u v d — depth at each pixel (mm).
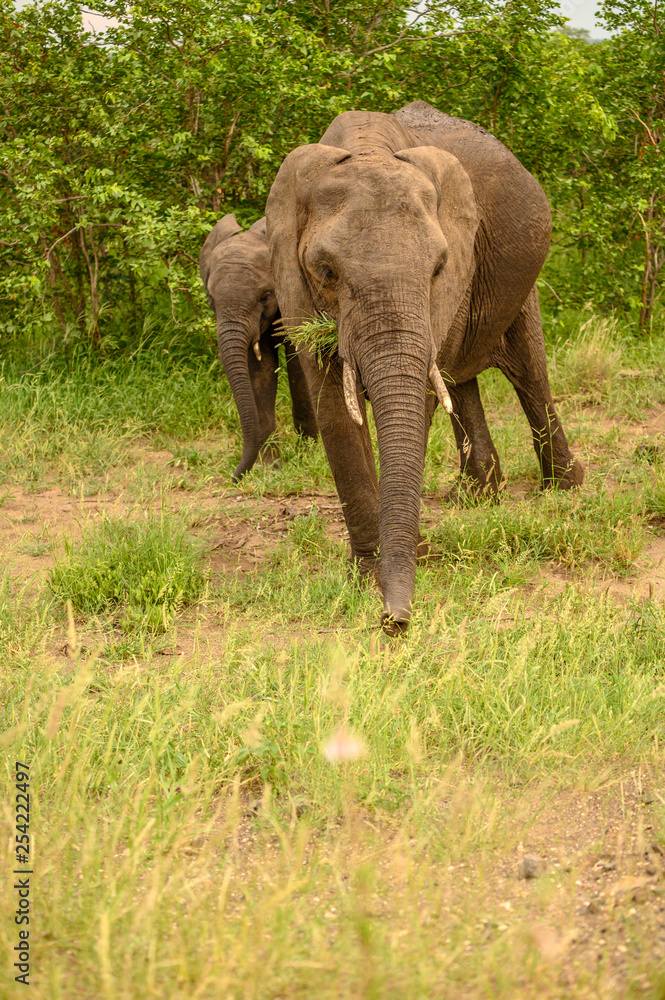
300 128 20516
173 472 15188
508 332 12695
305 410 16172
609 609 8742
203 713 7109
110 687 7633
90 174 18766
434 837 5496
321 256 8672
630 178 22359
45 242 20250
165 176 20656
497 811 5645
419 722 6840
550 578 10461
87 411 17094
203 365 19641
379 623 8898
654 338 20984
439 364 10898
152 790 6082
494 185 11477
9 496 13836
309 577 10305
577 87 20609
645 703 6930
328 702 6793
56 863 5043
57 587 10078
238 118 20000
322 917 4699
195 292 18578
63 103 20188
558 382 18156
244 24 18516
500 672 7574
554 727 5902
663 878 5078
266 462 15469
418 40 20297
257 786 6414
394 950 4199
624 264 21859
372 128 9758
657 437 14727
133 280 21109
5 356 20094
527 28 20516
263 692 7199
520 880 5230
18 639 8695
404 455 8117
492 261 11461
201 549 11203
